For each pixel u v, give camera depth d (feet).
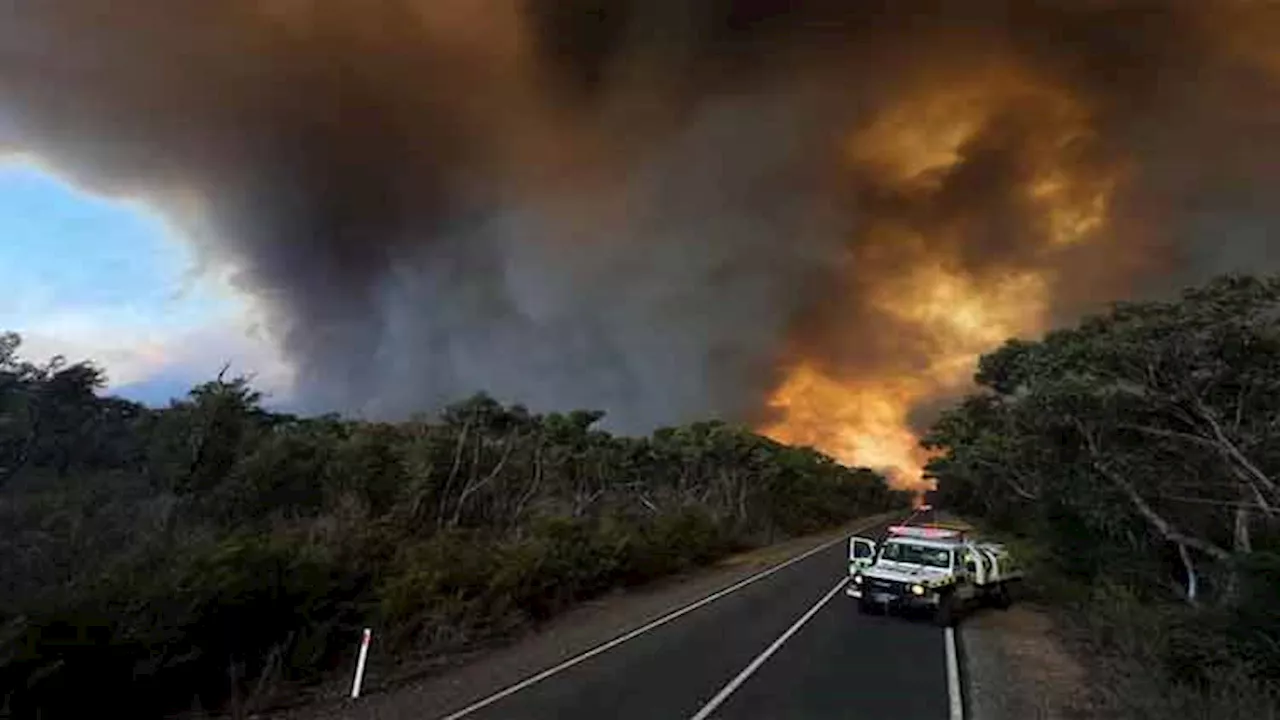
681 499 134.21
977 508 219.20
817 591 75.46
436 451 76.33
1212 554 49.88
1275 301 42.96
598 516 91.40
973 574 64.03
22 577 32.86
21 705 27.20
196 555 36.81
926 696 35.45
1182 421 50.80
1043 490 69.72
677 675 38.65
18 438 55.42
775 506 182.91
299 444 65.77
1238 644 35.14
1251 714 28.73
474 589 53.57
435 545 56.13
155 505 47.52
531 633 52.31
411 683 38.04
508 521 75.72
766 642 48.21
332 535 49.62
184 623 32.73
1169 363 47.34
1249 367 44.83
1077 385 52.01
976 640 50.90
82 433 60.03
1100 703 34.45
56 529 38.83
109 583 31.99
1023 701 35.04
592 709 32.14
